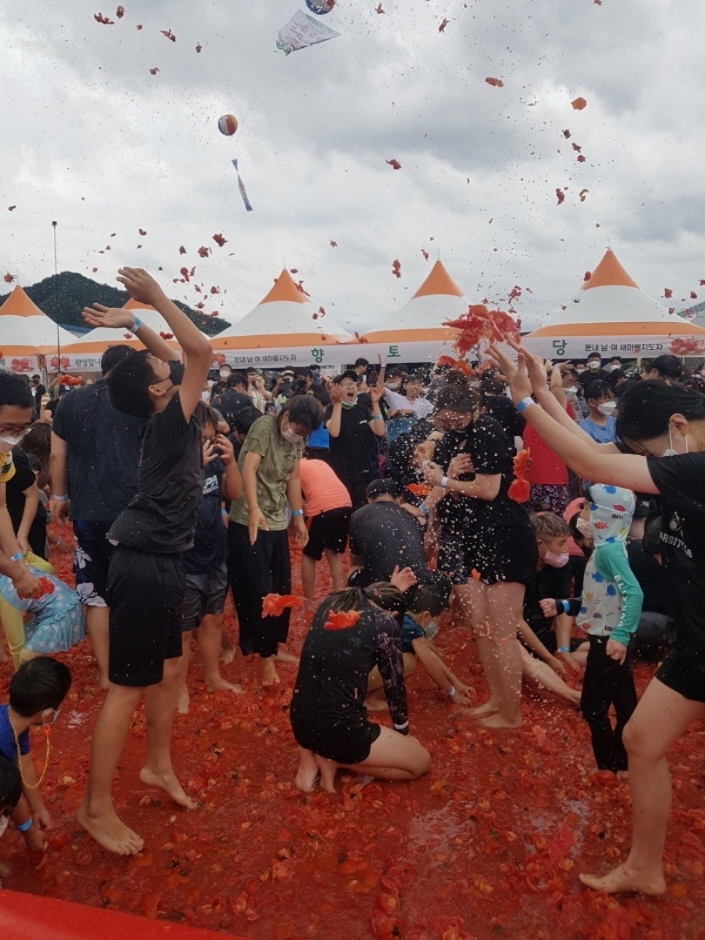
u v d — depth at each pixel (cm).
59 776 370
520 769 373
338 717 341
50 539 801
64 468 462
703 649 251
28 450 575
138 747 400
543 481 643
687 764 374
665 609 482
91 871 297
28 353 1931
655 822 270
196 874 295
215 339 1655
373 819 332
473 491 402
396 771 356
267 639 475
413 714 439
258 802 347
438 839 318
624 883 278
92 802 302
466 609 424
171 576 303
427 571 441
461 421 402
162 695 330
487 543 405
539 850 307
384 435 891
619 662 342
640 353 1354
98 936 164
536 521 484
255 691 476
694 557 250
